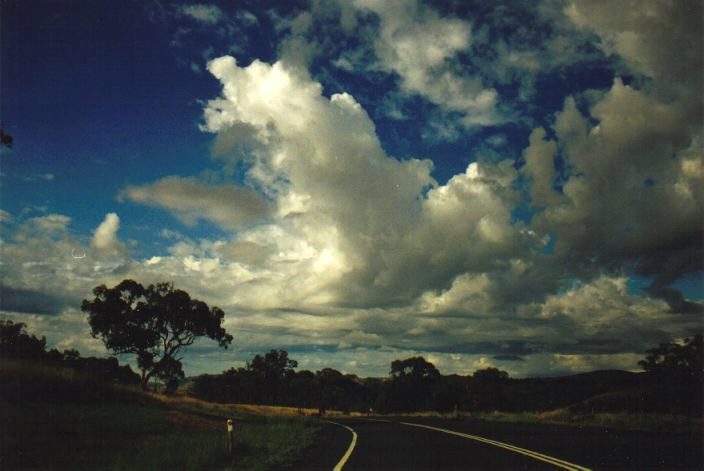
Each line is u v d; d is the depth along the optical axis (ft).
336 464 45.21
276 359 410.11
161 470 41.81
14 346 125.59
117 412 83.71
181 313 221.05
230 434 53.06
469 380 282.36
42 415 69.31
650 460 43.57
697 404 102.27
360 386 465.88
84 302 215.72
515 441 62.44
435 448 56.95
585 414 108.06
